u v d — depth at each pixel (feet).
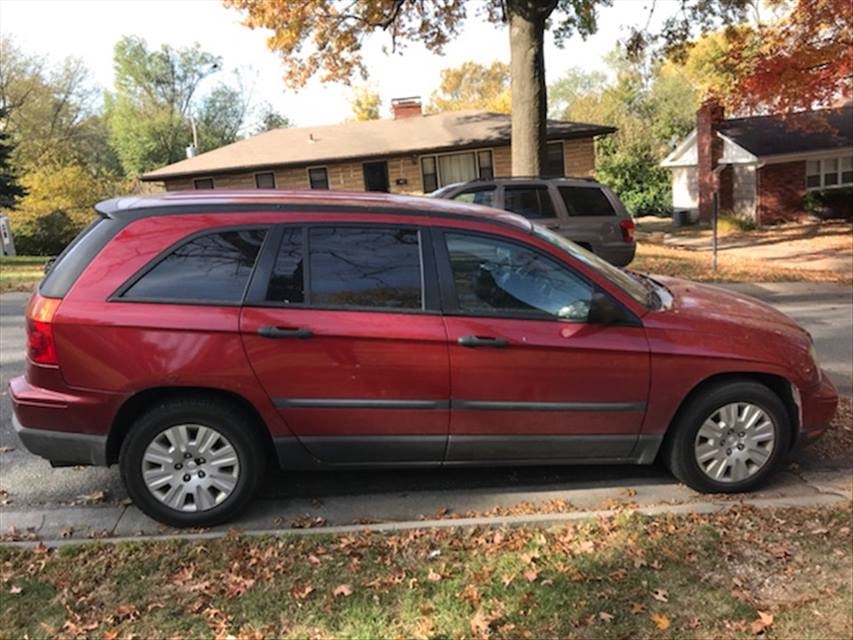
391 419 13.12
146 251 12.65
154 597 10.45
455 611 10.07
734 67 62.54
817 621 9.86
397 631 9.65
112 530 12.82
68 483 14.96
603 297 13.37
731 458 14.16
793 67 57.93
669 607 10.16
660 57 61.72
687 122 127.95
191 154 117.19
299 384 12.74
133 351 12.33
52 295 12.53
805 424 14.49
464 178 92.53
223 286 12.71
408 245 13.29
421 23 64.80
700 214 102.17
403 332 12.85
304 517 13.37
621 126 131.13
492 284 13.42
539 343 13.16
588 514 13.05
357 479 15.12
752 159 88.74
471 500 14.08
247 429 12.89
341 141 94.73
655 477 15.17
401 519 13.26
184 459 12.80
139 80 185.06
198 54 189.67
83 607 10.20
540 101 51.90
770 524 12.62
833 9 53.11
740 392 13.94
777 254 66.49
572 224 35.68
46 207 116.57
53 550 11.74
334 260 13.06
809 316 34.91
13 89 156.25
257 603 10.28
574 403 13.47
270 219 13.02
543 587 10.62
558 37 63.16
